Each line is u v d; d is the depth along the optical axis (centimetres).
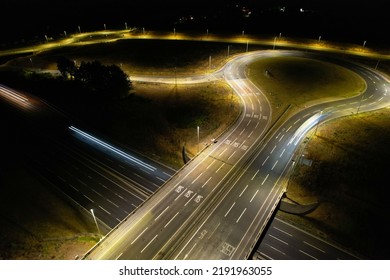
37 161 6756
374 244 4841
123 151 7181
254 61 12762
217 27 19188
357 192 5694
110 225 5209
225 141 7338
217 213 5194
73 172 6444
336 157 6544
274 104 9094
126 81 9675
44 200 5647
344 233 5047
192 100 9388
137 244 4600
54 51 15775
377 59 12688
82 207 5572
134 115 8525
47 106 9188
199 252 4472
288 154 6762
